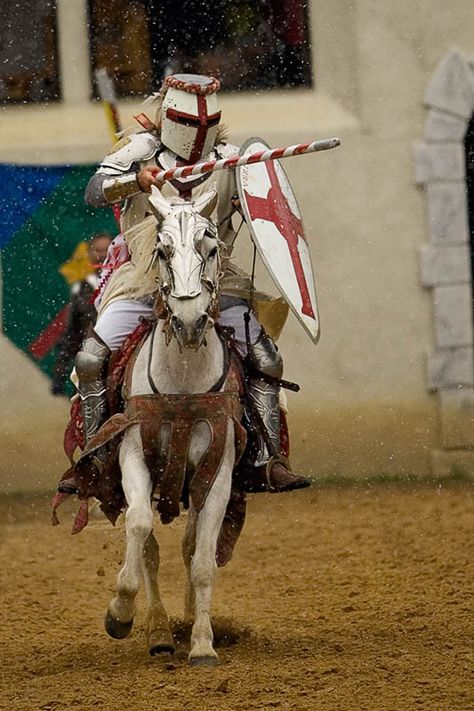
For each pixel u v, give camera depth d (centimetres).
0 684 1925
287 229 2106
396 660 1920
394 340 4156
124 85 4175
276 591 2730
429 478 4116
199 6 4178
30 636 2342
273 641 2150
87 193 2036
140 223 2041
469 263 4178
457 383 4162
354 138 4144
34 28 4147
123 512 2580
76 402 2102
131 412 1919
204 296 1805
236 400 1950
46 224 4078
